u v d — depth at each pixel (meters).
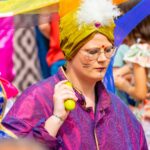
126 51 7.69
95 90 5.20
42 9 5.58
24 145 3.09
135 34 7.66
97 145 4.98
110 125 5.09
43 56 10.19
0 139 3.15
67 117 4.92
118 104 5.32
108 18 4.99
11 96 5.29
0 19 5.70
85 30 4.95
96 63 5.00
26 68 12.04
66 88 4.84
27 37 12.11
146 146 5.46
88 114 5.04
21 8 5.65
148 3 6.39
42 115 4.90
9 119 4.87
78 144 4.91
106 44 5.00
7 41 5.89
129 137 5.22
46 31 9.70
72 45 4.99
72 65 5.07
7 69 6.09
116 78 7.62
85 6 4.97
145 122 7.66
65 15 5.04
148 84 7.73
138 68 7.64
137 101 7.71
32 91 5.00
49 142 4.74
